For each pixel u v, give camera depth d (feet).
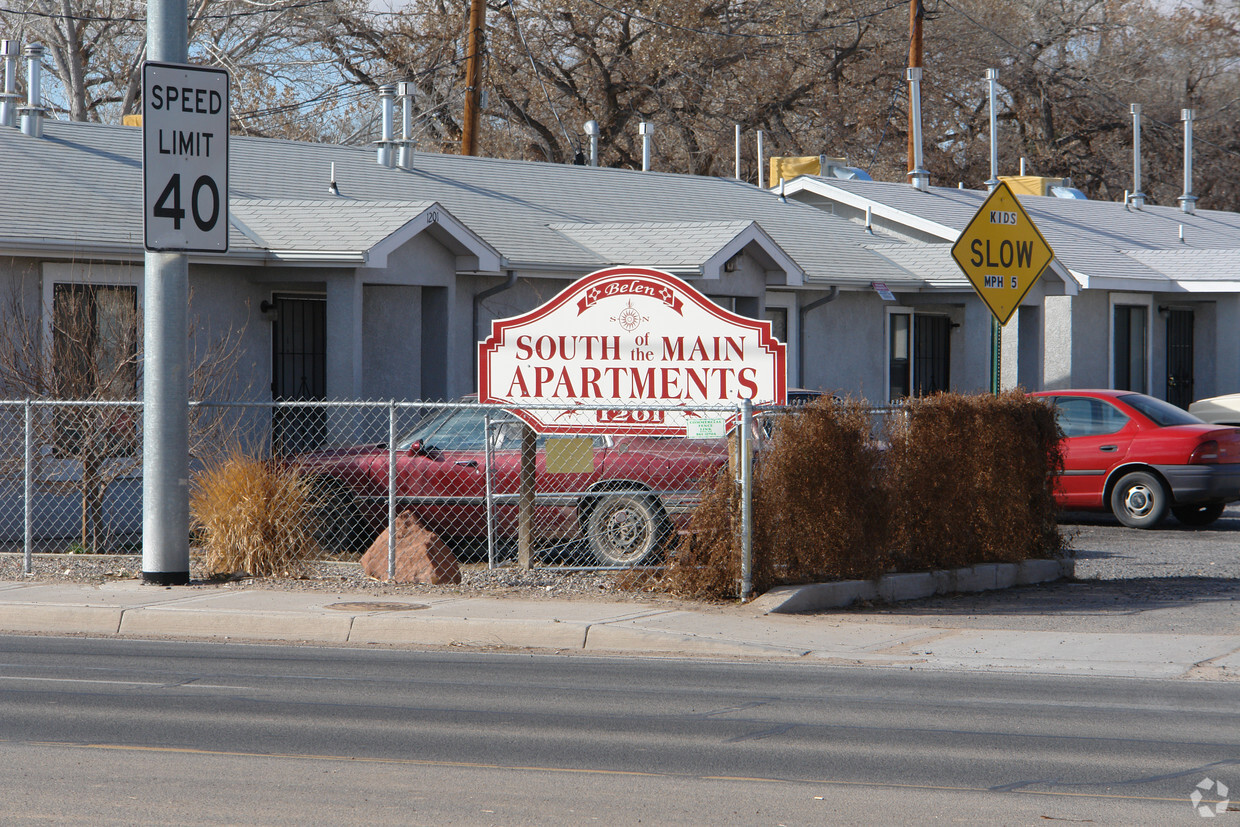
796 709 34.99
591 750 30.53
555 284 89.10
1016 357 107.76
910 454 53.47
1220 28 211.61
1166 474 72.28
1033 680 38.96
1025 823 25.26
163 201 52.44
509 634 45.21
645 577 52.34
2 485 65.05
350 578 54.90
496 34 174.60
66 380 63.41
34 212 70.85
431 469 60.13
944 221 121.19
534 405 53.47
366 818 25.23
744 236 88.48
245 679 38.73
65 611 48.24
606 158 186.29
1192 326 128.67
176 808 25.84
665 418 53.26
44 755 29.81
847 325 104.78
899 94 194.49
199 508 56.90
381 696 36.40
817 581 50.65
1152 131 212.02
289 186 89.92
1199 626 46.42
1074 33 207.41
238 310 75.92
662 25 172.14
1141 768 29.22
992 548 55.31
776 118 189.57
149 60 52.44
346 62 178.40
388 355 79.46
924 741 31.58
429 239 79.05
